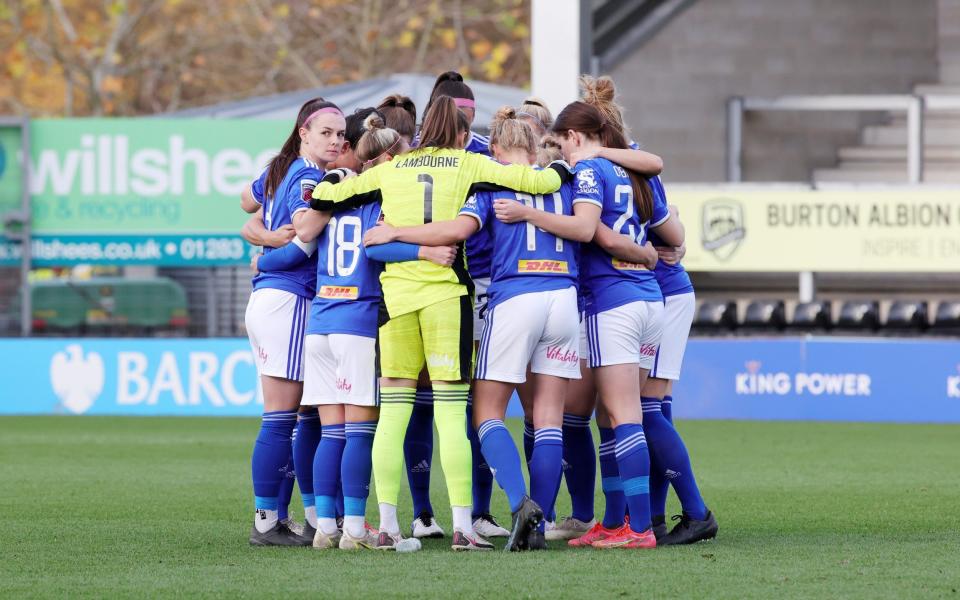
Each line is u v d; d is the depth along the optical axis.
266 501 22.22
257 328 22.17
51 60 105.94
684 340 22.59
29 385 53.62
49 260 53.94
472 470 23.72
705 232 52.91
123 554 21.19
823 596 17.09
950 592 17.36
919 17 68.62
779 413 50.66
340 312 21.33
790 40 67.62
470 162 20.97
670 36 66.62
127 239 53.81
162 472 34.25
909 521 25.34
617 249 21.14
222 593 17.58
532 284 20.75
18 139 53.66
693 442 42.28
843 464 36.09
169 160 53.56
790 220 52.78
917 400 49.75
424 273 20.72
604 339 21.28
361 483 21.42
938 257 52.41
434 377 20.88
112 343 53.34
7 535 23.58
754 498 29.05
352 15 104.12
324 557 20.48
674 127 66.75
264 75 107.12
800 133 68.06
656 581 18.09
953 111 68.81
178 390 53.09
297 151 22.59
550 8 53.09
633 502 21.28
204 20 105.19
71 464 36.16
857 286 62.28
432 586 17.80
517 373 20.78
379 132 21.50
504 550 20.88
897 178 67.56
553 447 21.05
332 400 21.69
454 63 104.50
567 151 22.12
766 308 54.78
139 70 104.69
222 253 53.78
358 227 21.41
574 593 17.28
